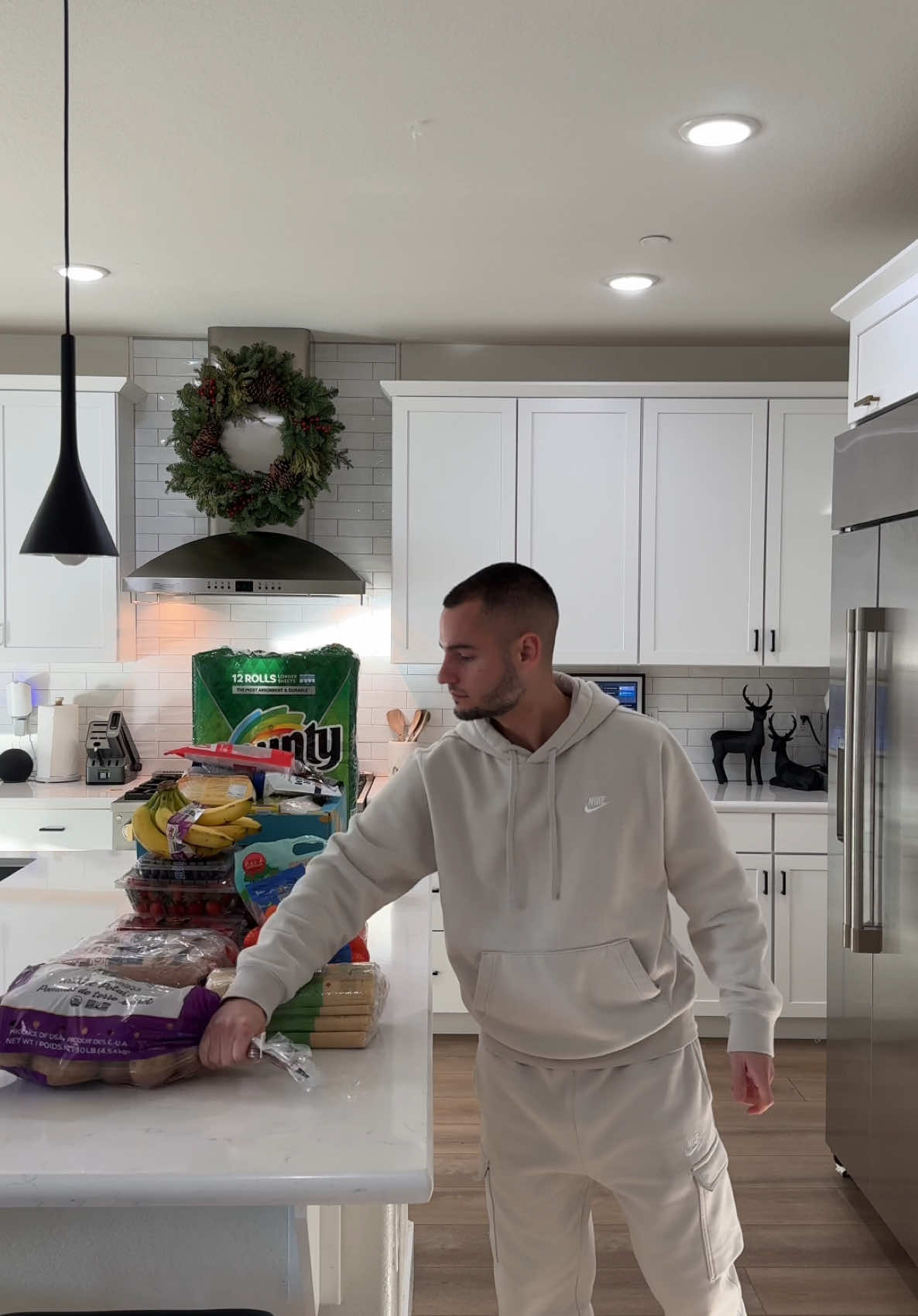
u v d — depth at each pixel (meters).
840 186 2.90
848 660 2.74
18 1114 1.24
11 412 4.29
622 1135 1.74
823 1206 2.95
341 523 4.65
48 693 4.66
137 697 4.67
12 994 1.32
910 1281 2.61
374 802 1.78
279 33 2.15
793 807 4.10
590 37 2.16
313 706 1.97
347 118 2.52
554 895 1.70
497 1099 1.82
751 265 3.55
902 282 2.73
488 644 1.67
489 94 2.40
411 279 3.72
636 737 1.72
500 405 4.34
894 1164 2.66
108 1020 1.29
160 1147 1.15
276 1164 1.12
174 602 4.65
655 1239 1.79
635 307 4.05
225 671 1.97
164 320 4.27
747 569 4.35
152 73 2.31
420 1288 2.59
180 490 4.18
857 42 2.18
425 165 2.77
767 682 4.72
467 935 1.74
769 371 4.61
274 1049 1.33
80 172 2.83
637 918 1.72
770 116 2.50
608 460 4.34
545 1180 1.84
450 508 4.35
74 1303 1.26
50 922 1.94
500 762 1.73
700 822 1.78
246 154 2.71
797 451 4.33
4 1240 1.27
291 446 4.11
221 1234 1.26
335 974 1.51
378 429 4.63
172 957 1.46
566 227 3.21
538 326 4.31
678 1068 1.77
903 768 2.54
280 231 3.26
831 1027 3.07
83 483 2.41
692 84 2.35
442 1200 2.99
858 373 3.02
